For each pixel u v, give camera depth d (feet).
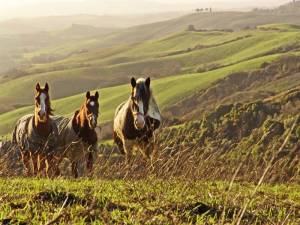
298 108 165.78
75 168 47.98
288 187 34.27
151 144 45.73
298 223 22.52
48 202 22.61
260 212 24.40
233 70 536.42
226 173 34.45
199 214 23.31
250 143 32.32
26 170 43.04
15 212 20.34
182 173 33.81
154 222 20.25
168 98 473.67
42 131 46.24
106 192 28.02
